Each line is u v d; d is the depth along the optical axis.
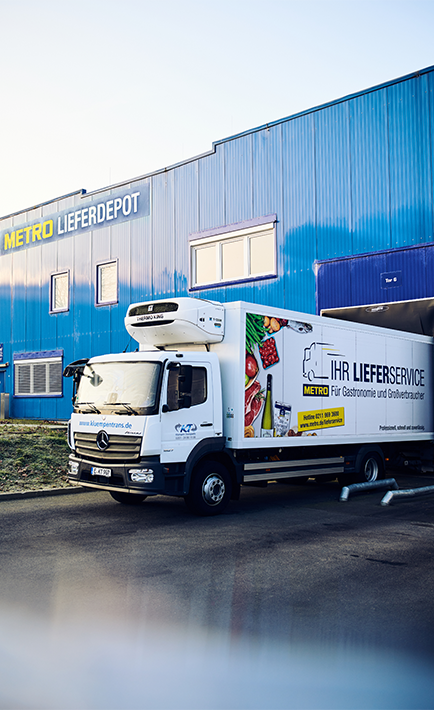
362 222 16.41
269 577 5.88
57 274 26.53
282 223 18.19
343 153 16.91
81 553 6.78
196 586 5.57
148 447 8.31
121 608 4.93
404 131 15.73
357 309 16.27
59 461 13.23
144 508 9.79
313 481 14.01
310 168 17.61
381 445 13.11
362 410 12.00
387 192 15.98
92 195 24.95
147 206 22.72
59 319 26.31
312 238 17.45
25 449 13.65
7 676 3.73
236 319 9.48
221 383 9.47
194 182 21.02
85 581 5.70
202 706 3.37
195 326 9.34
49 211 27.05
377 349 12.58
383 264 15.88
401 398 13.24
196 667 3.85
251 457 10.20
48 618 4.69
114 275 24.11
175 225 21.67
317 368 10.95
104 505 10.02
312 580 5.79
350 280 16.50
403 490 10.75
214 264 20.52
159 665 3.88
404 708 3.38
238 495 9.72
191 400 8.91
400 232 15.68
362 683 3.66
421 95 15.47
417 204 15.41
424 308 14.95
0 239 29.61
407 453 14.12
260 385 9.73
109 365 9.16
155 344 10.19
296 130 18.00
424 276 15.09
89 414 9.09
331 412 11.20
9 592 5.35
